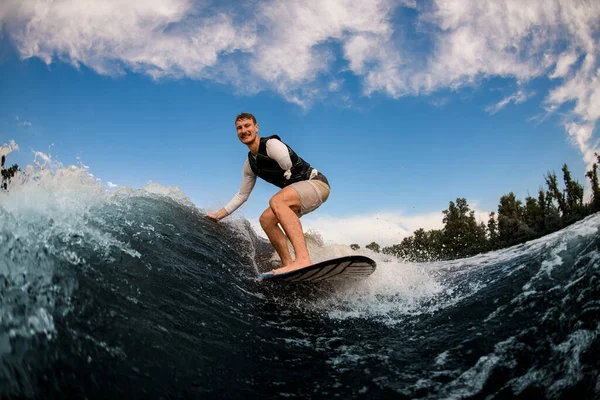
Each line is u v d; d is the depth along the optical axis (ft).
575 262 7.59
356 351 6.52
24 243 5.08
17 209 5.78
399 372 5.75
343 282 9.75
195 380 4.57
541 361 5.36
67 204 7.02
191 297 6.74
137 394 3.86
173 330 5.35
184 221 11.19
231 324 6.52
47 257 5.17
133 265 6.57
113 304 5.12
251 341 6.22
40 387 3.35
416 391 5.22
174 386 4.27
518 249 11.34
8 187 6.04
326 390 5.24
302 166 10.54
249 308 7.72
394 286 9.87
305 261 9.21
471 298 8.18
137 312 5.27
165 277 6.89
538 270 8.21
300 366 5.86
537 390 4.93
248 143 10.66
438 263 12.63
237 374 5.11
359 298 9.24
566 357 5.24
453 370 5.64
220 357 5.32
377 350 6.56
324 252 12.42
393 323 7.85
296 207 10.11
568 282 7.00
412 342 6.80
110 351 4.24
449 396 5.07
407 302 8.94
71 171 7.95
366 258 8.32
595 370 4.87
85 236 6.41
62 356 3.80
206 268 8.66
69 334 4.13
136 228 8.34
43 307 4.30
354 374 5.70
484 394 5.06
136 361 4.32
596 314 5.69
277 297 8.87
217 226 12.89
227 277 8.84
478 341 6.27
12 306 4.04
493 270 9.62
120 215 8.51
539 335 5.90
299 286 9.47
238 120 10.59
